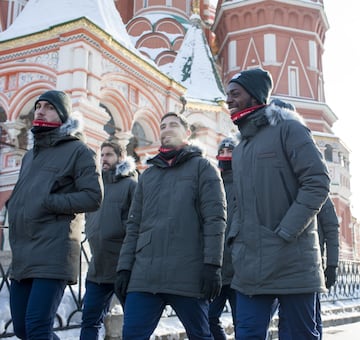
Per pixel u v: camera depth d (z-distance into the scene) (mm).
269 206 2691
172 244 3129
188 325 3105
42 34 11430
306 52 27500
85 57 10953
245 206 2785
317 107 26859
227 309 6809
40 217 3037
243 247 2730
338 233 4949
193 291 3053
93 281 4285
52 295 2941
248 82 2949
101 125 11211
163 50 25250
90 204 3146
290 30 27281
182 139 3453
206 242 3146
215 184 3277
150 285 3074
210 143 17500
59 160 3219
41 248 2984
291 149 2707
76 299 5062
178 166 3375
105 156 4695
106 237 4305
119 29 13797
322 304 9445
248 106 2971
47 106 3309
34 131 3295
